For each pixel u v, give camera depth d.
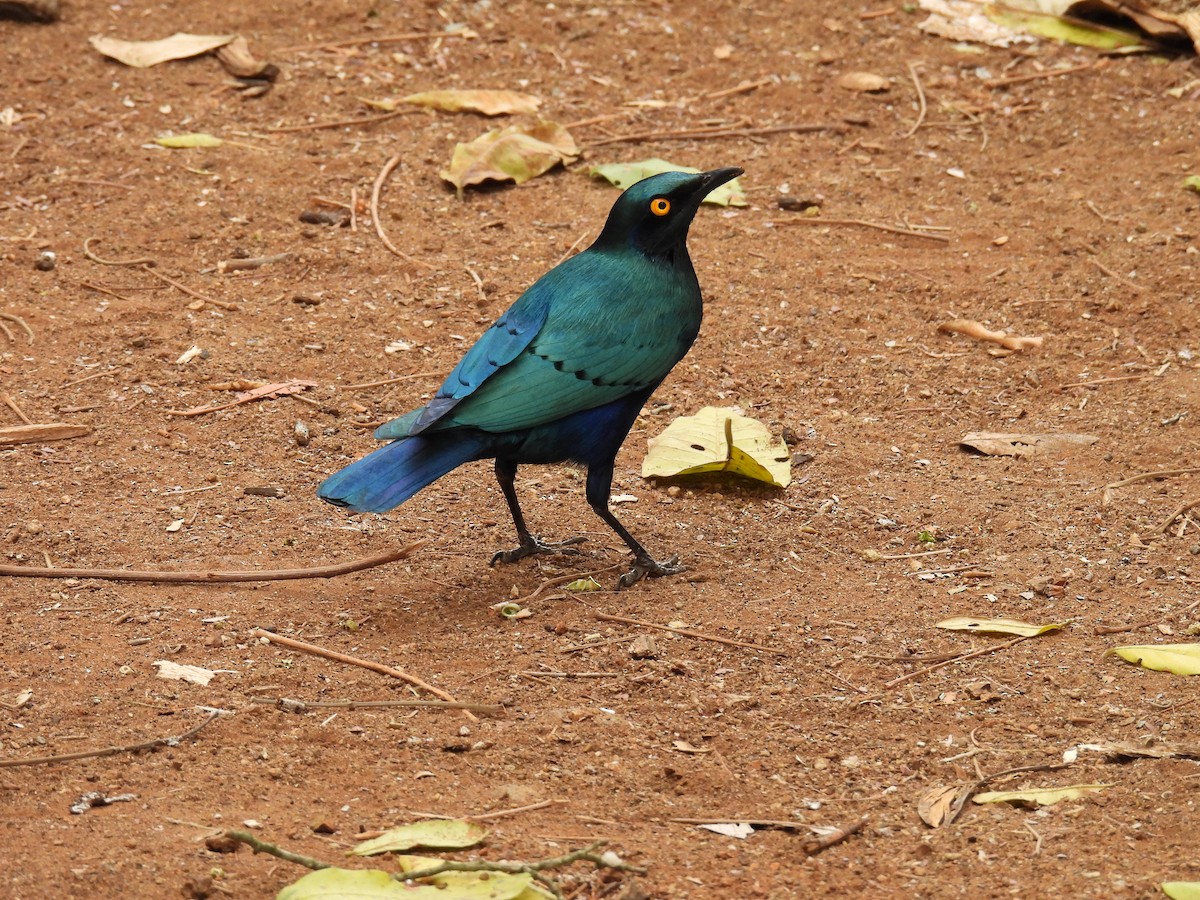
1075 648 9.12
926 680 8.76
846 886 6.67
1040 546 10.58
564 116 18.44
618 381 9.85
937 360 13.78
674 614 9.58
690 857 6.86
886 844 7.05
